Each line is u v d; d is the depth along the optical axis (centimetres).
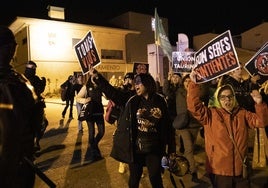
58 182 604
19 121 209
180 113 596
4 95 204
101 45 3656
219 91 374
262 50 619
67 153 820
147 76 429
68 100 1439
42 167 700
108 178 621
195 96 375
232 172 364
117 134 427
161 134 430
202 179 599
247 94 515
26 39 3222
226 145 365
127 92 507
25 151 226
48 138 1024
